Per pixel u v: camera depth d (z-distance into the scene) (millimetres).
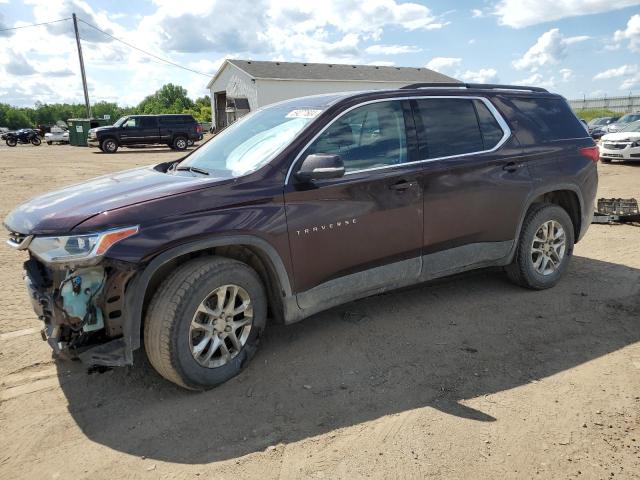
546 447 2617
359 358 3604
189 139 30297
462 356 3609
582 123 5156
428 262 4070
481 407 2982
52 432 2861
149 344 3055
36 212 3113
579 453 2568
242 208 3217
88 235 2826
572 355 3594
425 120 4078
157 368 3121
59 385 3357
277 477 2453
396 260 3904
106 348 3008
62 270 2979
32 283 3172
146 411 3039
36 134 38625
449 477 2422
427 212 3965
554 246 4855
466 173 4141
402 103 4004
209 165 3852
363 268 3756
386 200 3750
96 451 2689
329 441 2709
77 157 24062
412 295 4766
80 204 3080
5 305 4742
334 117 3682
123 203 2996
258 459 2586
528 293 4781
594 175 5051
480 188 4223
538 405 2988
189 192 3129
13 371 3537
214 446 2701
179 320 3014
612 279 5152
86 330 2994
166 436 2797
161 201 3035
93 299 2975
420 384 3250
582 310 4383
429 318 4254
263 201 3287
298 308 3521
